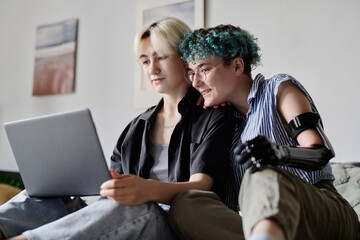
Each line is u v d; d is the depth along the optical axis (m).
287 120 1.17
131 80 3.11
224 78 1.36
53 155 1.15
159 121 1.63
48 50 3.54
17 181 2.90
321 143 1.04
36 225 1.21
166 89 1.59
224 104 1.48
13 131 1.20
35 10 3.71
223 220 1.01
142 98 3.01
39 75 3.55
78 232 0.98
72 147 1.11
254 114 1.34
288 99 1.19
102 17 3.34
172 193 1.12
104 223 1.00
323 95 2.37
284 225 0.75
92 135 1.07
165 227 1.08
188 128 1.51
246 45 1.41
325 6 2.43
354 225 1.11
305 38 2.47
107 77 3.24
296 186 0.87
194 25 2.85
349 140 2.27
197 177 1.30
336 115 2.32
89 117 1.07
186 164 1.47
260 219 0.77
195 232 1.01
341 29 2.37
